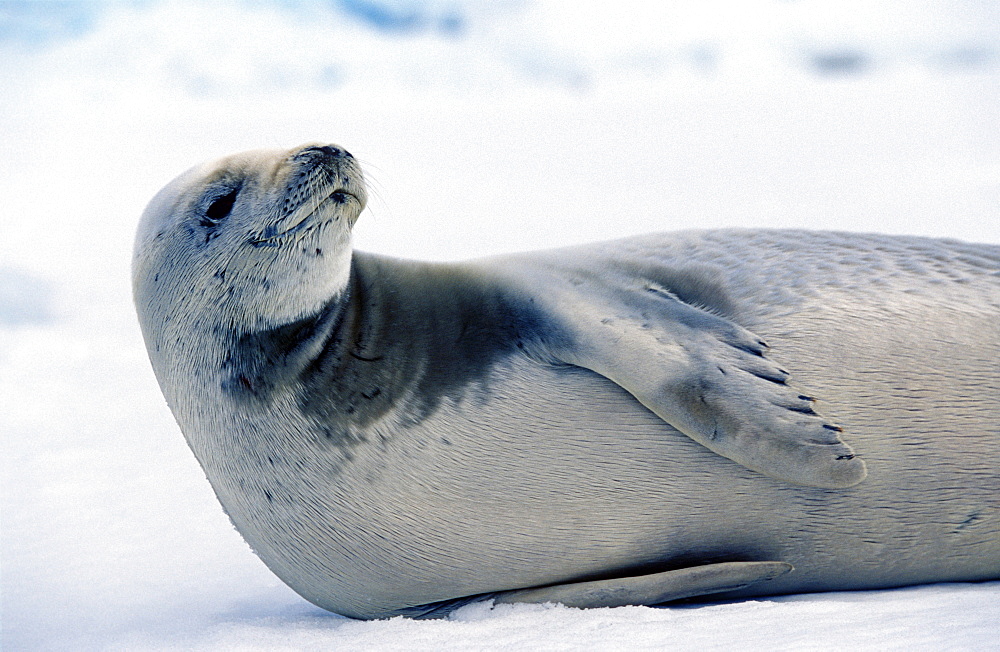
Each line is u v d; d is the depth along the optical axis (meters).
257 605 14.21
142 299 12.98
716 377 11.43
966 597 11.06
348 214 12.08
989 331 12.32
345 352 12.28
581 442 11.88
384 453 11.95
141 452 24.33
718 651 9.24
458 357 12.36
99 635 12.75
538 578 12.33
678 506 11.88
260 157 12.88
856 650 8.81
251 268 12.13
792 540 12.05
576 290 12.96
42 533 18.31
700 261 13.77
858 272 13.23
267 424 12.12
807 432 10.96
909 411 11.91
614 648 9.74
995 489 11.83
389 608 12.95
